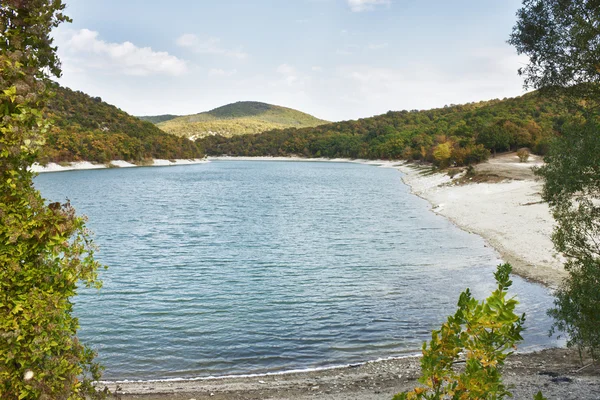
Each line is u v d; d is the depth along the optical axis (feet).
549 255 75.10
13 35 14.70
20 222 14.76
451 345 12.73
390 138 640.58
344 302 56.34
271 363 39.52
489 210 126.93
